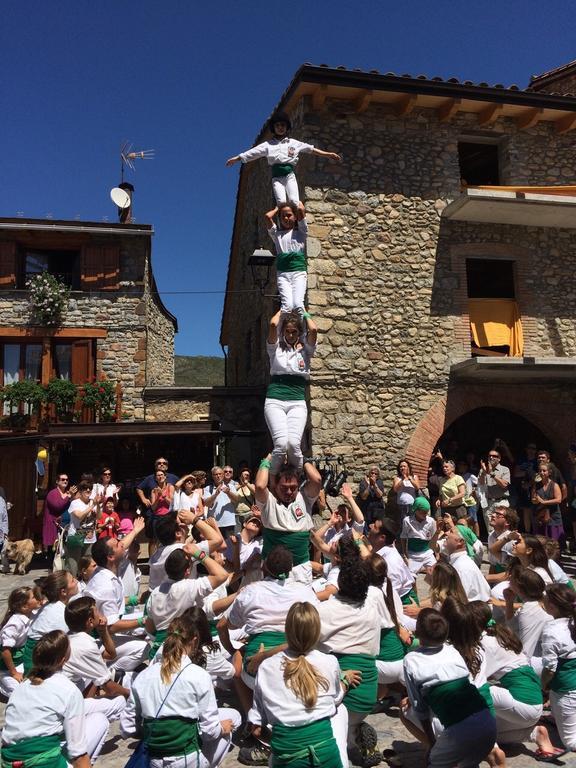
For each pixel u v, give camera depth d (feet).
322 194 37.19
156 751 9.91
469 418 44.93
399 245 38.01
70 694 10.30
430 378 37.47
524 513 33.88
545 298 39.88
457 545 17.52
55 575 14.82
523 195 36.14
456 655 11.17
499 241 39.73
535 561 16.71
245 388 45.80
